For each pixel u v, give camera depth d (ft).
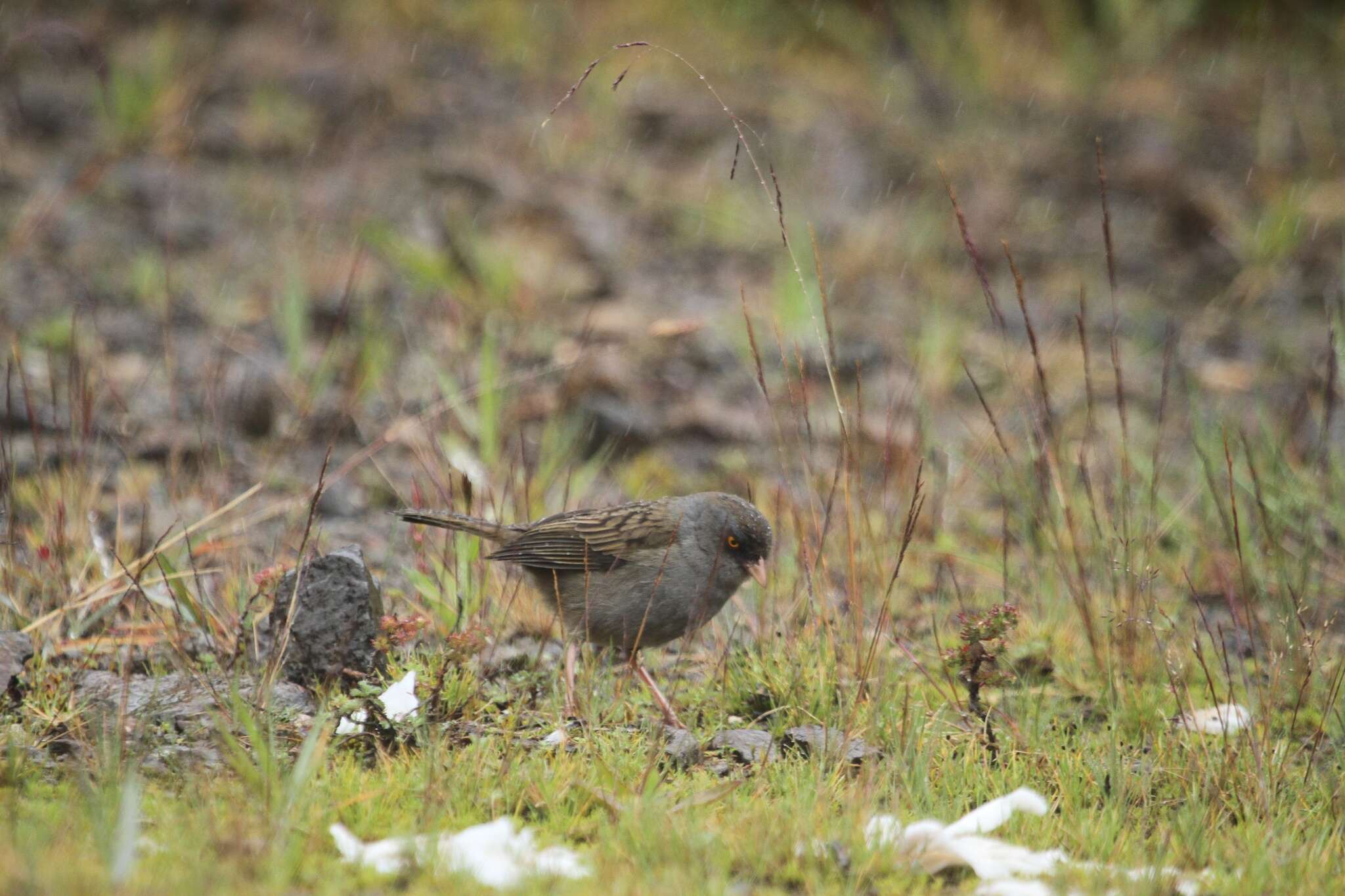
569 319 54.65
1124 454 31.48
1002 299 61.67
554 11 82.07
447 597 30.76
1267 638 30.22
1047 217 69.21
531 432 44.34
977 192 70.64
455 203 63.41
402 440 43.45
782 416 48.19
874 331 56.13
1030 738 26.08
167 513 36.35
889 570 33.96
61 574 29.94
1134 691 28.30
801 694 27.66
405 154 68.49
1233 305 62.23
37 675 25.44
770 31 84.53
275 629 26.30
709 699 28.53
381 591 29.76
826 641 28.60
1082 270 65.10
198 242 58.34
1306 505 35.55
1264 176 71.05
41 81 69.62
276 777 20.43
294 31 77.15
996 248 66.39
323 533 36.96
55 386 35.55
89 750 22.43
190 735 23.17
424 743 23.18
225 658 27.35
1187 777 24.25
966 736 25.89
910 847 20.18
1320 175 71.20
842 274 61.72
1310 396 43.83
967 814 22.50
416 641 28.50
